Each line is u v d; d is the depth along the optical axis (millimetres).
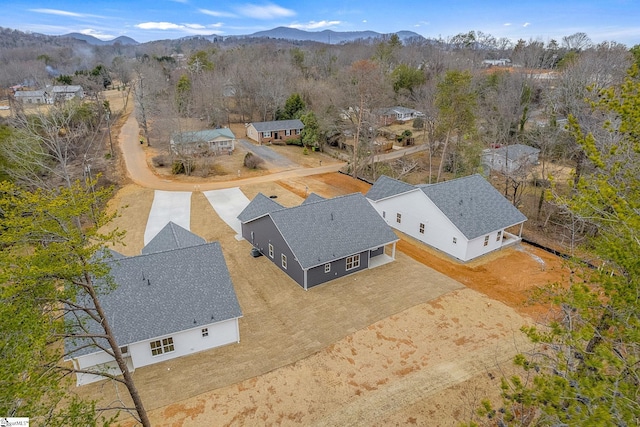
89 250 11000
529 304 20422
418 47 131625
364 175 50938
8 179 32469
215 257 21000
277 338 19781
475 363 17969
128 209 37938
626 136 11062
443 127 41375
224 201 40344
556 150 40031
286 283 24891
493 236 28875
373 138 49250
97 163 50562
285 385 16797
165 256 20359
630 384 7574
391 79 75625
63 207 11078
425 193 29734
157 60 114562
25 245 11312
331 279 25188
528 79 66375
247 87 78000
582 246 15203
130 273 19328
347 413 15430
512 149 45438
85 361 17484
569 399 7582
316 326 20641
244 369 17750
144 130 65125
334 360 18219
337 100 63031
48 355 10172
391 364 17969
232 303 19438
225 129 61156
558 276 25516
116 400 16031
